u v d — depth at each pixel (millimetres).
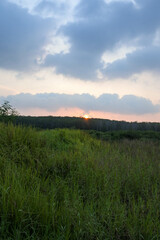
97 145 8906
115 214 2846
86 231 2455
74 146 7738
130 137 14188
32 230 2424
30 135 6059
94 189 3807
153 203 3309
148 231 2566
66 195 3281
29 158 4961
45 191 3406
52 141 7598
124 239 2549
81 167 4820
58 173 4648
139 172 4812
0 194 2863
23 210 2523
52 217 2533
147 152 8109
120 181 4250
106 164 5137
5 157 4723
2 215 2418
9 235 2291
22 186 3168
